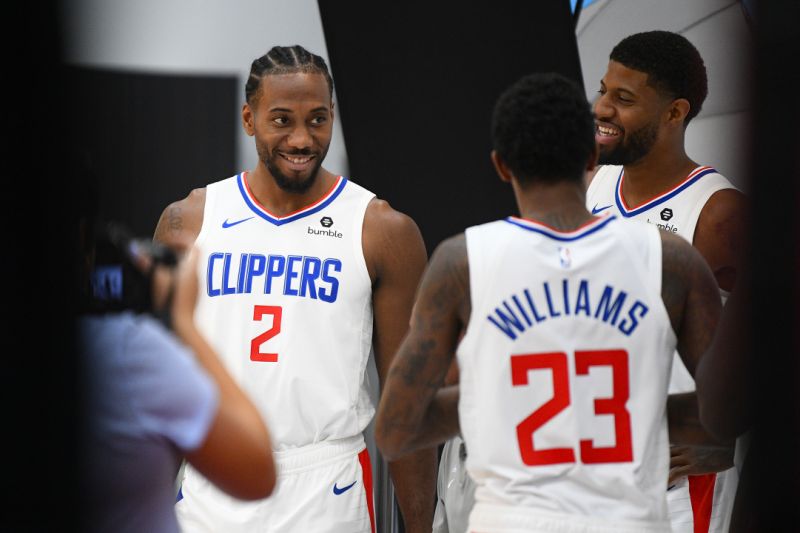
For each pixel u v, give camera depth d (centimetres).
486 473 753
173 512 648
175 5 1767
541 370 746
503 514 737
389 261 1097
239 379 1063
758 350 753
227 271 1084
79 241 616
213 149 1811
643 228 781
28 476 602
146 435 617
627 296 754
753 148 750
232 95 1805
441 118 1559
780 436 753
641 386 752
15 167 593
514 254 753
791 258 745
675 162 1148
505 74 1548
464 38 1544
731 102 1422
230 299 1077
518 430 745
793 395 748
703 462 1019
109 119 1747
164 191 1794
